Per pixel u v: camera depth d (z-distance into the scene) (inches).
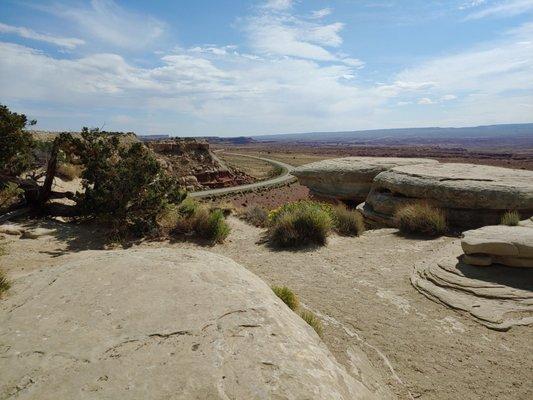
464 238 366.6
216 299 154.2
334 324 261.3
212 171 2297.0
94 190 540.1
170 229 556.1
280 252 462.0
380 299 310.0
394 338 244.8
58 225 535.2
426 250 444.8
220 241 519.8
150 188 565.9
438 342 240.4
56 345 120.3
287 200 1656.0
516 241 338.3
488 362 218.7
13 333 127.9
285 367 116.8
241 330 133.3
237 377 108.4
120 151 587.2
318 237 494.9
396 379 199.8
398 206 629.0
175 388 102.2
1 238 439.2
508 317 267.0
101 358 114.2
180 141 2511.1
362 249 466.3
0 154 518.0
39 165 717.9
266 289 193.8
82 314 139.9
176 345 121.6
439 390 193.0
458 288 314.7
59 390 100.7
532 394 191.3
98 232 528.1
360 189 853.2
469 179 587.8
